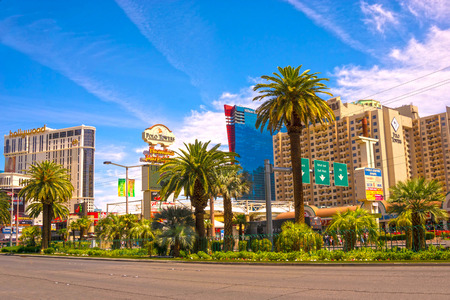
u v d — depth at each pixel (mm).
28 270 31109
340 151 180625
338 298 12500
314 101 39969
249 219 88188
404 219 35312
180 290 16359
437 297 11734
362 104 198750
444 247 31859
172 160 44531
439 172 184500
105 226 68125
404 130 190125
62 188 67188
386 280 16219
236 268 27406
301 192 40469
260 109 42969
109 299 14734
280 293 14188
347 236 38281
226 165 47250
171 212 46781
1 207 86562
